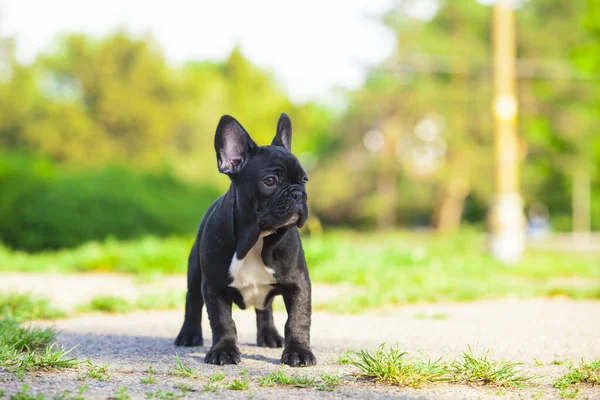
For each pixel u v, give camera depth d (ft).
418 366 15.31
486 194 133.18
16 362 15.75
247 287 16.71
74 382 14.28
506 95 60.95
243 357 17.79
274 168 15.93
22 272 45.14
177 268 44.11
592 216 169.48
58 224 57.26
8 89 156.46
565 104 132.26
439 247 73.87
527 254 67.87
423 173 139.95
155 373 15.51
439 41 130.11
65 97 165.99
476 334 22.16
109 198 59.57
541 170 140.15
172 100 163.73
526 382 15.40
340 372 15.83
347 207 150.10
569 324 24.66
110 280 40.70
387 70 133.90
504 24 61.57
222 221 16.69
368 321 25.26
